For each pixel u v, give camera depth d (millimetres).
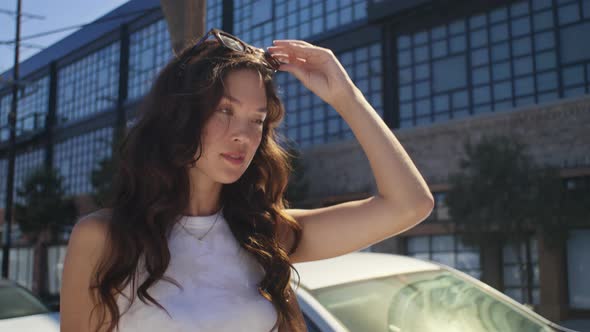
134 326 1306
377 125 1498
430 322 2320
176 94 1385
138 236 1334
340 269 2604
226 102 1386
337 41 20109
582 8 15039
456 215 12625
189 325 1297
